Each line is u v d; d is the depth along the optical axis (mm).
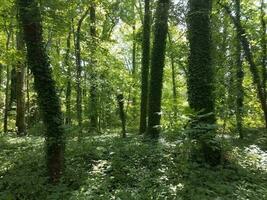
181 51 24812
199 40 12055
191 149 11625
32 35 10359
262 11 21125
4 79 35531
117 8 24750
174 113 10969
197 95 11906
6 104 24672
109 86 20797
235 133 20328
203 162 11516
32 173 11008
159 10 15352
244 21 21125
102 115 25828
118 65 23453
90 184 9938
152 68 16094
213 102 12039
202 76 11938
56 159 10633
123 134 17688
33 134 22188
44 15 12195
